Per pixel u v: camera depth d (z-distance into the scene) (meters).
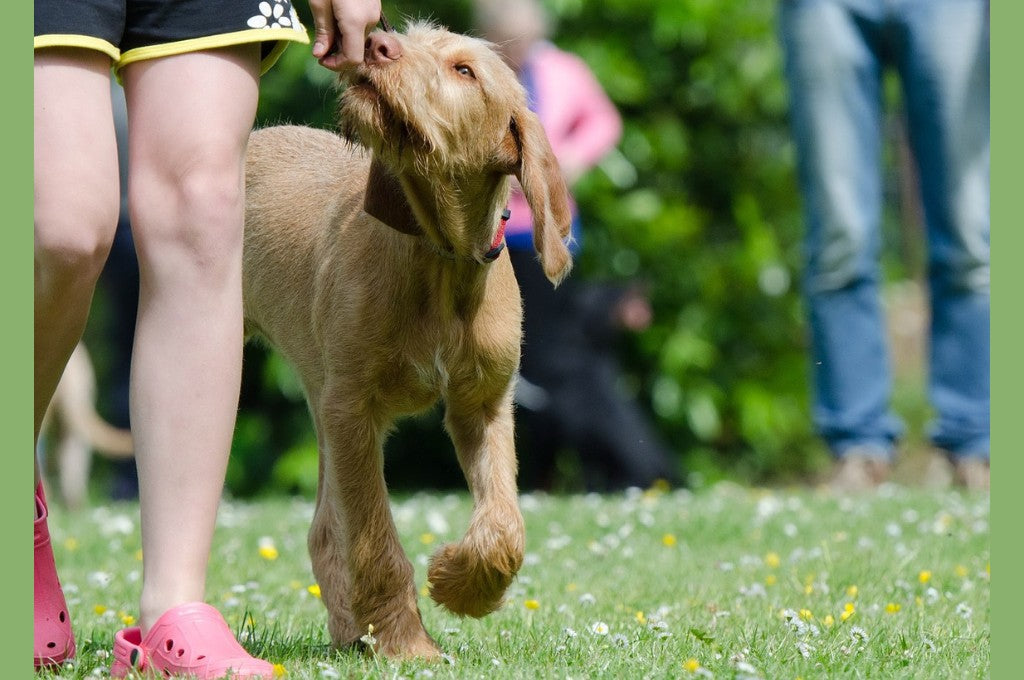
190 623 6.16
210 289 6.34
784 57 14.49
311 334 7.76
